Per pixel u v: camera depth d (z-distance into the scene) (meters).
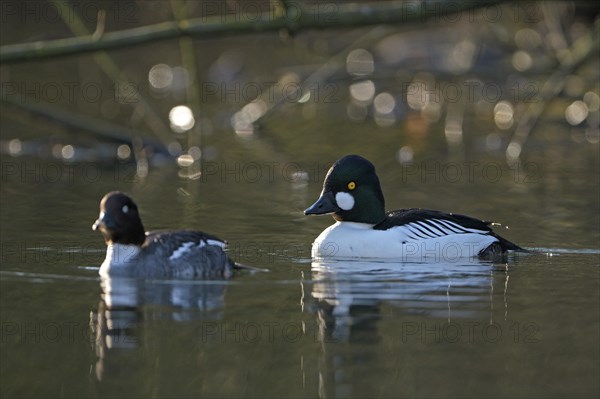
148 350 9.18
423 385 8.34
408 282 11.66
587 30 27.67
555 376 8.57
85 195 17.17
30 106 20.53
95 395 8.19
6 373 8.64
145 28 16.50
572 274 12.09
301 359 8.92
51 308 10.33
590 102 26.39
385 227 13.41
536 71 25.27
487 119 26.50
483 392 8.20
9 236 13.72
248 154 21.78
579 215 15.90
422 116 27.00
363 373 8.70
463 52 28.75
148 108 21.53
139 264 11.59
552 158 21.48
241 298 10.81
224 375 8.59
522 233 14.60
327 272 12.14
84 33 17.56
